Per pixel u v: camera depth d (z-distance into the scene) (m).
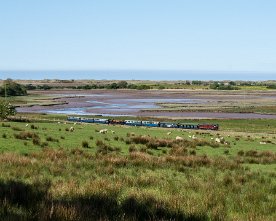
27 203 10.64
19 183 13.12
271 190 16.73
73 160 22.34
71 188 13.05
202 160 25.89
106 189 13.41
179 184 17.03
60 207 9.37
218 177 20.23
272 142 51.25
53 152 24.55
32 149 27.44
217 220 10.56
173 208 11.08
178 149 32.62
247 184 18.03
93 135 41.03
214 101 177.38
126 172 20.39
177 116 113.88
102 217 9.37
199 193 15.05
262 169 25.52
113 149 30.98
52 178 16.86
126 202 11.26
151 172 21.06
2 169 17.64
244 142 47.84
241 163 28.34
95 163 21.88
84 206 10.09
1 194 11.19
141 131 56.72
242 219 10.84
